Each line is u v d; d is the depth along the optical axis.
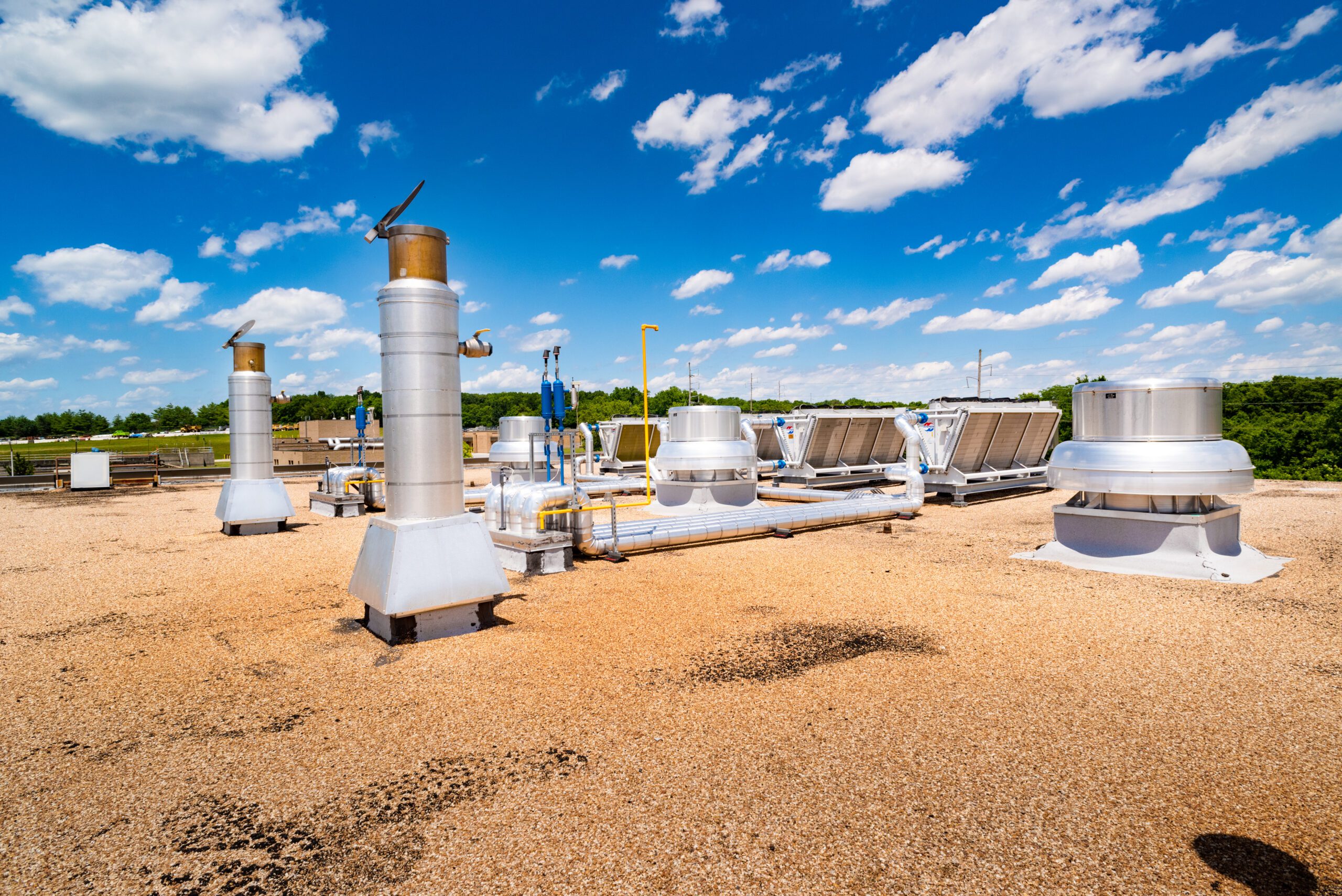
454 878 3.33
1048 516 16.19
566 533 10.37
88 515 18.25
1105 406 10.27
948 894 3.15
